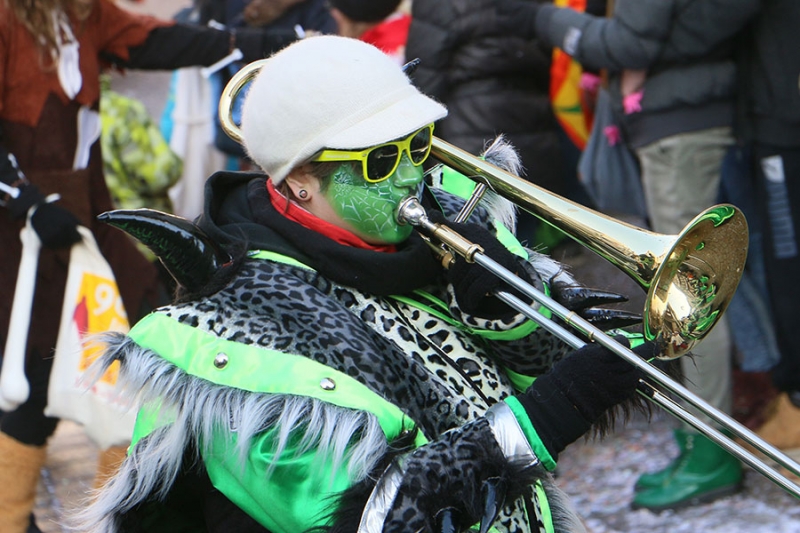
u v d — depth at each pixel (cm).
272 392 272
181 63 611
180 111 759
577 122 677
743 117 595
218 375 276
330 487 269
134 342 284
